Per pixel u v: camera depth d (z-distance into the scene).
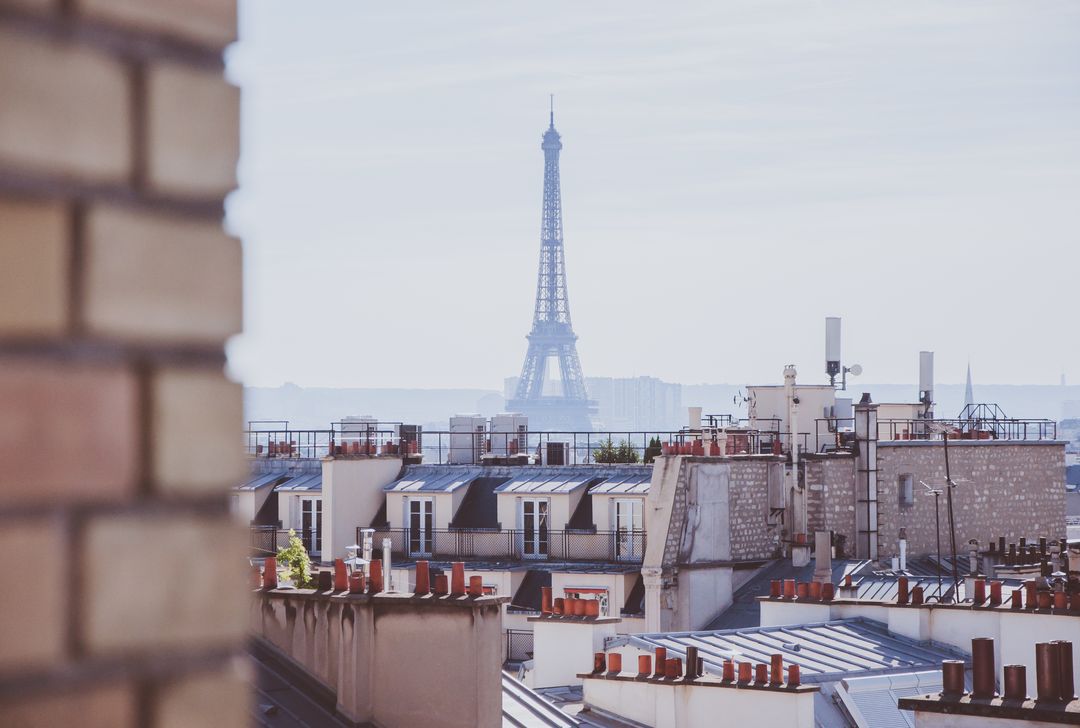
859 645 50.12
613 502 77.00
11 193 4.48
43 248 4.52
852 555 81.81
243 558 4.88
